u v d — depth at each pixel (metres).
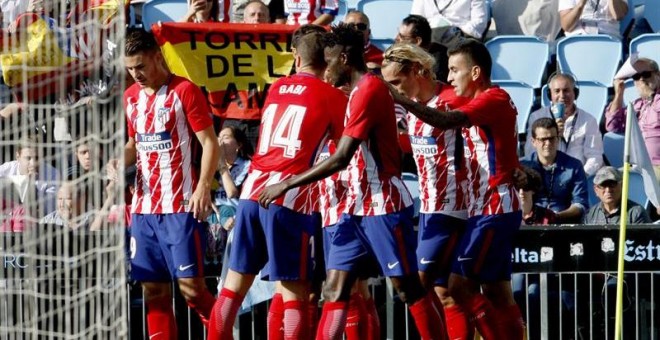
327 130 17.48
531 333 20.72
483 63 18.42
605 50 29.34
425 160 18.77
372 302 19.02
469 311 18.70
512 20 30.94
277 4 28.48
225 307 17.33
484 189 18.52
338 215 17.81
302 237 17.34
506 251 18.66
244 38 22.97
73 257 16.02
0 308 16.55
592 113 27.94
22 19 17.23
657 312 20.62
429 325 17.89
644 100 26.53
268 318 17.89
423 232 18.88
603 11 30.53
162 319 18.27
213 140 17.94
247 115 22.89
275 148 17.36
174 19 29.38
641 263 19.83
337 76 17.48
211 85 22.83
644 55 29.42
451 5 29.09
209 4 26.16
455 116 17.53
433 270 18.80
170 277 18.27
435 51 24.33
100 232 16.30
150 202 18.00
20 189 16.45
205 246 18.58
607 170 22.38
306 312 17.47
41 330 16.19
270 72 22.94
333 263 17.77
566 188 23.16
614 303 20.77
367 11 30.42
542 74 29.14
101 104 16.09
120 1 14.94
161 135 17.86
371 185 17.61
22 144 16.47
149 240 18.12
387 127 17.36
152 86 17.92
